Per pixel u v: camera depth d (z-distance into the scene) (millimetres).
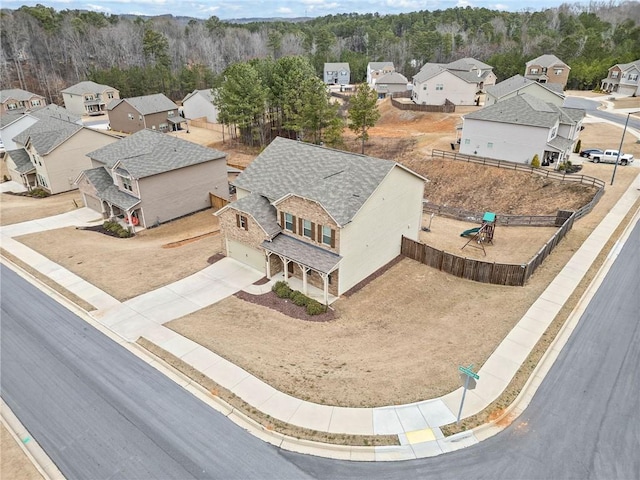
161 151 39562
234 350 19906
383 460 14227
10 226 38156
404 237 29625
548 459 14047
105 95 94188
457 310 23094
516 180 43219
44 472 14344
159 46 130750
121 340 21203
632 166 44906
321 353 19641
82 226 38406
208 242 33531
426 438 14906
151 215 37875
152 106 76062
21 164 50562
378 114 57250
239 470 14102
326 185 26188
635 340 19656
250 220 27250
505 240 33281
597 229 31516
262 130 66312
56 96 108750
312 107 56250
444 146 55594
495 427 15312
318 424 15578
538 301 22938
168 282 26922
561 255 28062
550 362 18438
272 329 21750
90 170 40938
